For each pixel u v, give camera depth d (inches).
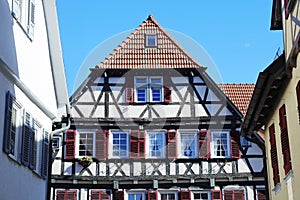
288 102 430.9
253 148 824.9
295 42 369.4
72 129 818.2
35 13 510.0
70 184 813.2
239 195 811.4
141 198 814.5
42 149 530.9
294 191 422.9
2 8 412.8
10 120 425.7
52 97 573.6
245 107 895.1
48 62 559.5
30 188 489.7
